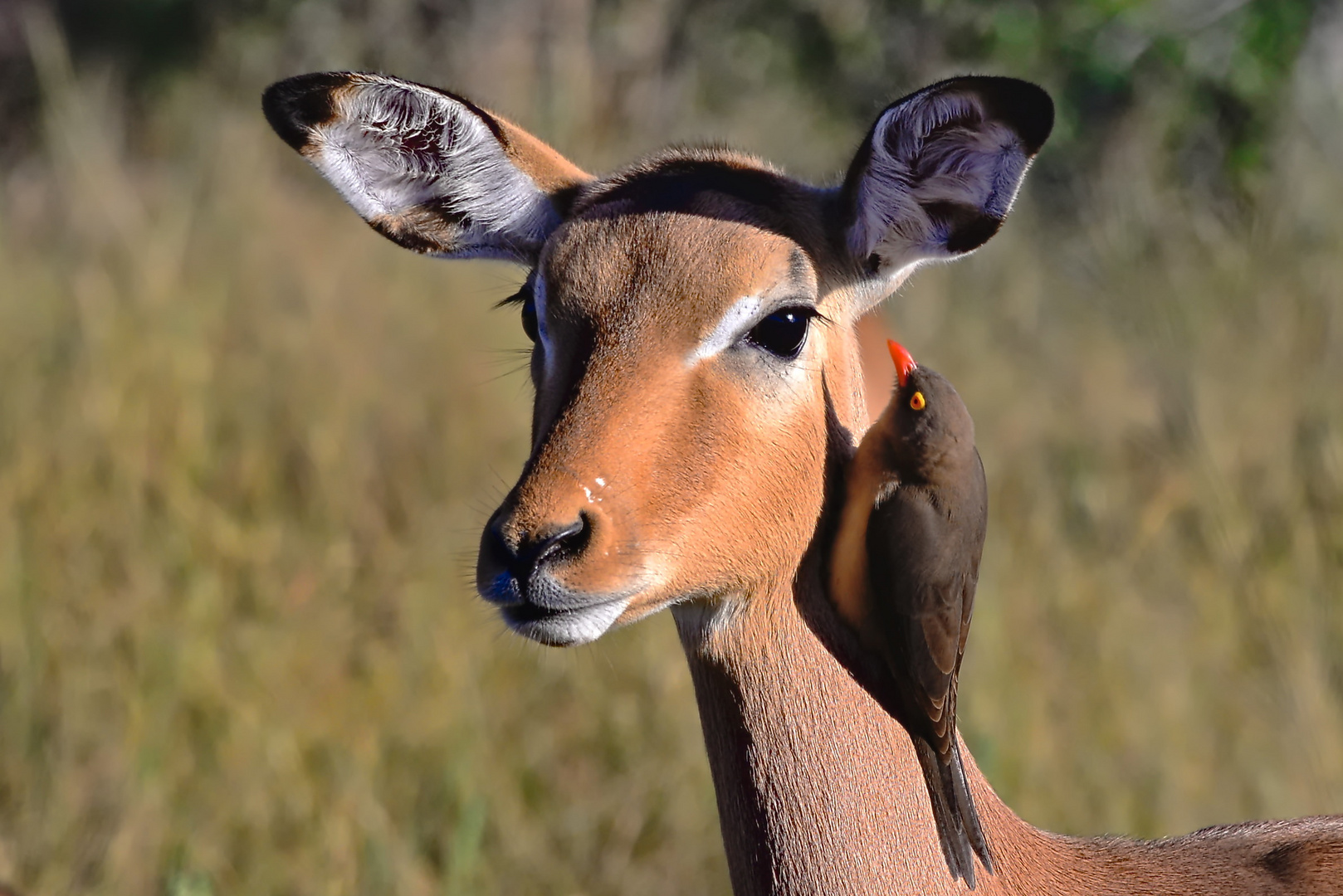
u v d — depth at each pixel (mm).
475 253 8781
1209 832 8359
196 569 14383
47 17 34000
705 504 7230
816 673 7484
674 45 29953
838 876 7391
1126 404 18000
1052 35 25484
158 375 17078
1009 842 7715
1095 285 20141
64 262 21672
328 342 18625
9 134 33125
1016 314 21000
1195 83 24484
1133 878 7758
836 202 7953
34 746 12398
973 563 7504
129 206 22000
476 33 30547
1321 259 17828
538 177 8500
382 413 17422
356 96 8383
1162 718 13477
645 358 7293
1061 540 16062
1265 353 16906
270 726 12836
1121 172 22953
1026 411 18766
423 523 15648
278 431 17094
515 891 11914
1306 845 8031
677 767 12773
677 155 8273
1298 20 24203
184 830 11789
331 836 11742
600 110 29219
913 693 7441
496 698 13391
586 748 13172
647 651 13703
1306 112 21359
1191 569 15461
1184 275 18422
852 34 28422
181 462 16016
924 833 7441
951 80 7445
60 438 16031
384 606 14398
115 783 12016
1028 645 14328
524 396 18125
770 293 7453
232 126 27891
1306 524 15062
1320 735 12641
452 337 19016
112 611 13711
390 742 12891
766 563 7430
